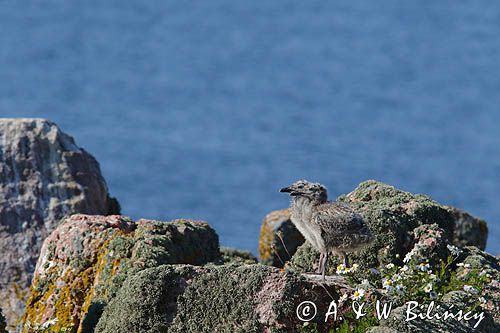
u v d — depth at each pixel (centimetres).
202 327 1285
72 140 2158
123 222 1561
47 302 1490
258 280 1285
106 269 1458
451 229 1580
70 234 1540
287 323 1265
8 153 2077
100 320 1352
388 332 1215
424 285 1299
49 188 2061
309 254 1522
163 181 7444
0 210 2012
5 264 1956
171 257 1470
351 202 1605
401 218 1520
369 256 1479
